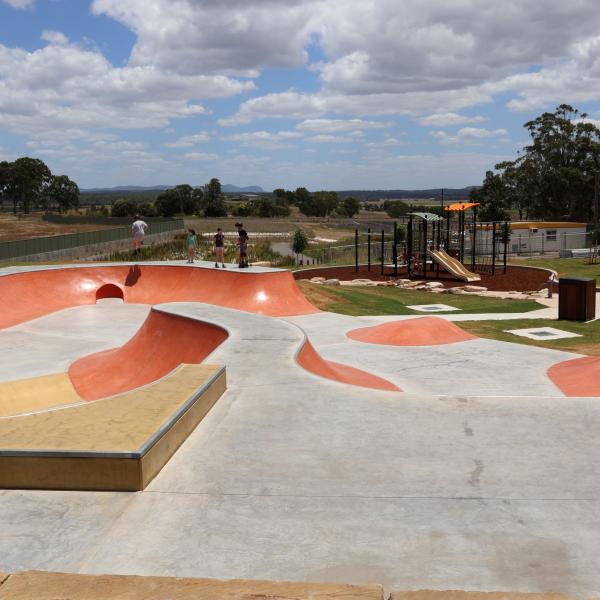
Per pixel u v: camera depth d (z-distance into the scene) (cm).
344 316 1953
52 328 1666
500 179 8175
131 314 1877
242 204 14338
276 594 313
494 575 378
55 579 330
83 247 3916
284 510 465
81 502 475
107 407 616
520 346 1491
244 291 1984
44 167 14312
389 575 378
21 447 500
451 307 2202
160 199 13062
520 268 3344
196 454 579
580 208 7781
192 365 798
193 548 410
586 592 359
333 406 731
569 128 7838
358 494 494
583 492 498
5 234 6975
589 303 1911
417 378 1196
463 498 487
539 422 672
